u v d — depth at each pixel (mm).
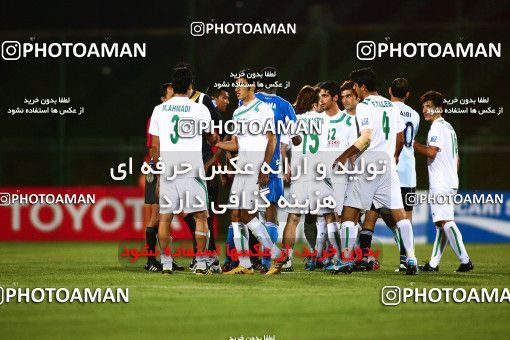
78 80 72875
